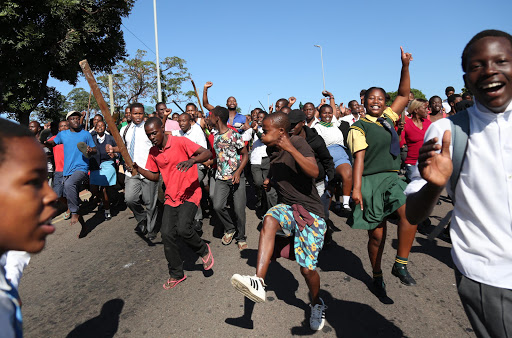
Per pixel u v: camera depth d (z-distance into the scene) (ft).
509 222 4.00
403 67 11.22
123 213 21.62
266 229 7.95
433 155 3.92
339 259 13.10
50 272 13.26
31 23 35.91
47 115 48.34
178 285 11.50
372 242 10.09
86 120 26.55
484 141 4.11
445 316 9.07
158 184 15.38
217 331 8.79
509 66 3.85
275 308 9.74
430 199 4.27
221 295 10.63
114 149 19.02
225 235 15.33
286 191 8.49
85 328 9.29
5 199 2.29
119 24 49.52
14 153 2.32
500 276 4.06
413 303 9.77
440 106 21.81
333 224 17.62
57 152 19.80
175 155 11.12
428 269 11.93
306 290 10.72
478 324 4.42
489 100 3.97
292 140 8.61
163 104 22.95
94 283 12.08
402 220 9.89
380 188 9.66
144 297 10.82
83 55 43.80
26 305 10.77
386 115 10.51
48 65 40.65
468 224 4.34
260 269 7.59
